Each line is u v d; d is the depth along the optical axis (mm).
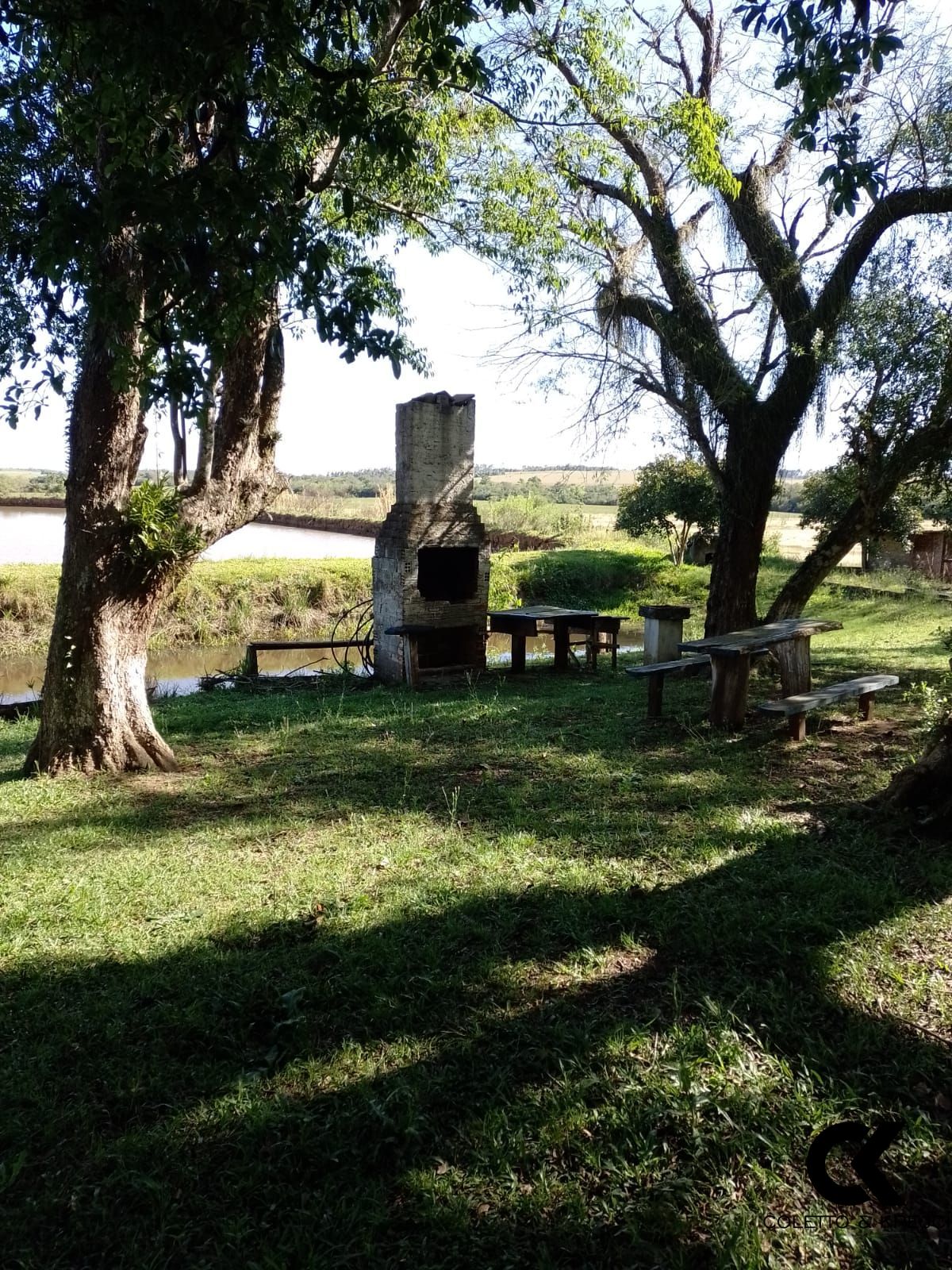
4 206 5812
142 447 6801
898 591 20672
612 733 7672
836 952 3330
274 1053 2832
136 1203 2264
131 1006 3127
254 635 19828
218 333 3629
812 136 3771
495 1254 2074
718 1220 2146
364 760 6969
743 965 3279
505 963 3350
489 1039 2879
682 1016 2969
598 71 8477
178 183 3129
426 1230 2146
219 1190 2287
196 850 4875
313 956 3420
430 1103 2572
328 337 3736
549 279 9320
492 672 12789
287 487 7785
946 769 4703
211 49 3055
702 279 10742
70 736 6789
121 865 4625
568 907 3795
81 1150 2457
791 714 6719
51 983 3334
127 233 5539
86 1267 2084
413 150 3566
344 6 3582
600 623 13094
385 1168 2350
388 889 4121
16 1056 2865
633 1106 2506
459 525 12062
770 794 5520
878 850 4355
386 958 3383
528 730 7910
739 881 3996
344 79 3375
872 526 10141
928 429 9352
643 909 3781
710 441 10961
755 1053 2752
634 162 10320
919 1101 2559
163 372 3701
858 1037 2812
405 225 9586
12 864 4695
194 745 7961
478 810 5457
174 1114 2568
